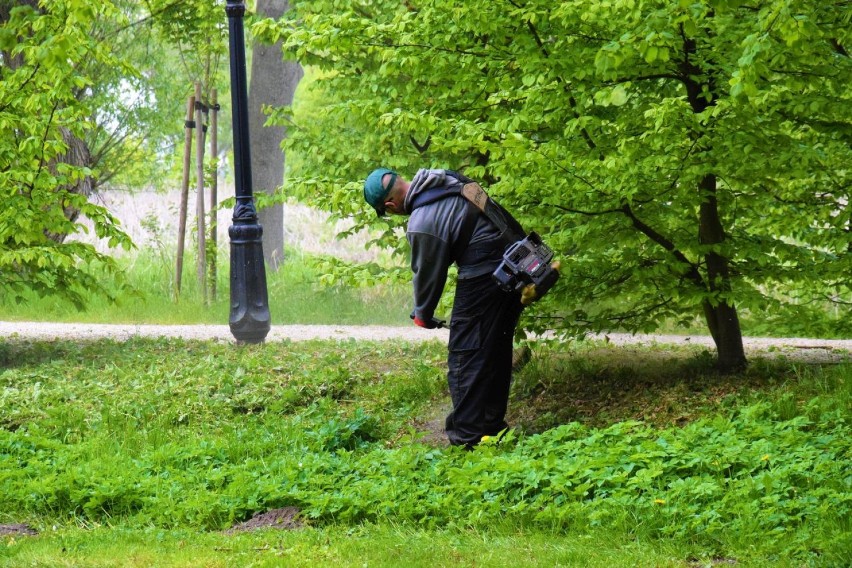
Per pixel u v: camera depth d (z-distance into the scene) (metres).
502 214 8.60
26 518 7.52
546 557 5.97
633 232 10.43
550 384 11.27
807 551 5.82
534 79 9.77
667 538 6.26
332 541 6.59
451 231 8.40
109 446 9.59
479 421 8.73
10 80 12.44
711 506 6.57
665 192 10.09
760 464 7.18
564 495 7.01
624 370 11.41
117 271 14.11
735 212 11.04
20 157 13.08
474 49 10.67
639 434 8.05
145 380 12.10
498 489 7.23
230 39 14.40
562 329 11.20
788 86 9.56
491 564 5.88
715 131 9.59
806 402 9.33
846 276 11.30
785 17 7.06
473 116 11.43
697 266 10.99
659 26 7.94
